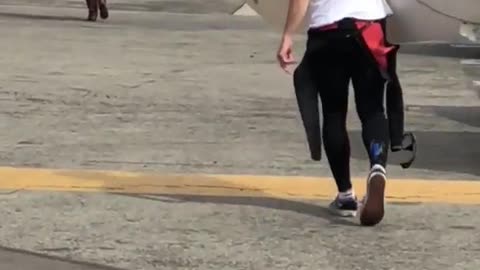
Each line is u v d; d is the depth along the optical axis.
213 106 10.73
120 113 10.21
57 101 10.74
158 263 5.84
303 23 6.55
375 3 6.27
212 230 6.42
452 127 9.88
